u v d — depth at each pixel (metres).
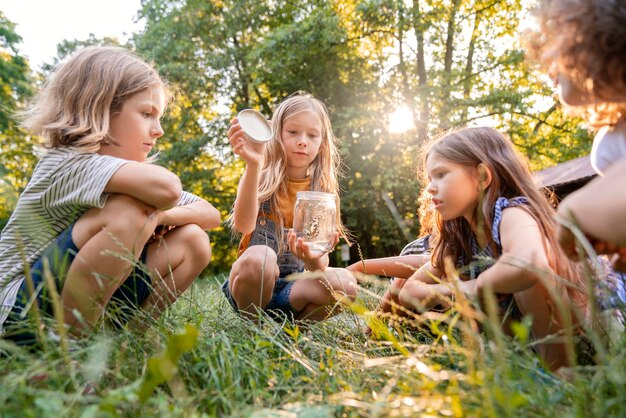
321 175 2.36
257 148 1.95
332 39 11.44
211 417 0.95
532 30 1.31
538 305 1.32
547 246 1.33
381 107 12.09
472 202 1.62
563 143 12.26
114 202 1.46
